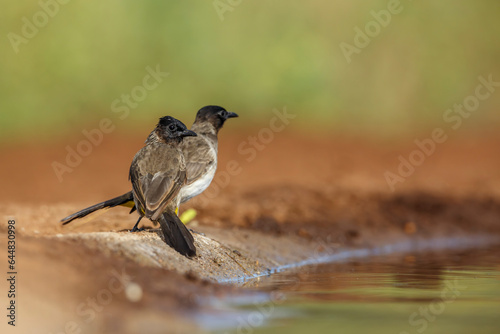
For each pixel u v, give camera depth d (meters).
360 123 28.30
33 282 7.01
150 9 26.89
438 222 15.36
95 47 26.20
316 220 14.19
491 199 17.33
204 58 27.06
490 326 7.11
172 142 10.25
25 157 21.69
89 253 8.19
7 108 24.80
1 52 25.20
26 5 25.59
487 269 10.80
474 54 30.38
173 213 9.52
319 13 29.12
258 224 13.09
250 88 27.36
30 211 12.67
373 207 15.77
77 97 25.64
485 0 30.53
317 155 23.41
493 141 27.17
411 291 8.87
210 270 9.53
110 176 18.95
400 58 29.61
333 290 8.91
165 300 7.41
